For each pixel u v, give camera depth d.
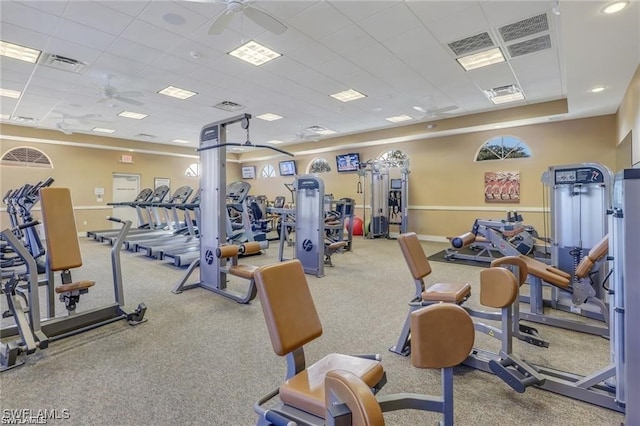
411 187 9.16
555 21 3.70
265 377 2.20
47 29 3.78
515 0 3.30
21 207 4.40
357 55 4.55
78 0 3.23
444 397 1.16
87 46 4.21
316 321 1.59
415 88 5.93
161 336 2.84
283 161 12.34
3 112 7.22
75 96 6.15
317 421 1.21
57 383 2.12
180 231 8.05
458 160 8.30
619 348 1.70
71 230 2.88
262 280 1.46
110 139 10.14
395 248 7.60
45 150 9.05
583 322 3.01
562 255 3.42
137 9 3.40
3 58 4.55
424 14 3.55
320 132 9.93
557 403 1.89
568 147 6.84
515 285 1.92
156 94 6.16
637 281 1.46
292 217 7.33
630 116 4.62
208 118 7.93
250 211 8.02
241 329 3.00
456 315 1.12
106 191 10.23
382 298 3.88
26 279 2.65
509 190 7.54
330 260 5.69
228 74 5.21
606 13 2.78
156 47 4.26
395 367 2.31
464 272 5.02
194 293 4.09
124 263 5.87
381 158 9.79
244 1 2.94
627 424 1.51
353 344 2.68
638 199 1.45
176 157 11.94
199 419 1.78
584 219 3.29
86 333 2.89
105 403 1.92
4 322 3.17
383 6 3.39
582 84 4.62
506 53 4.50
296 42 4.16
